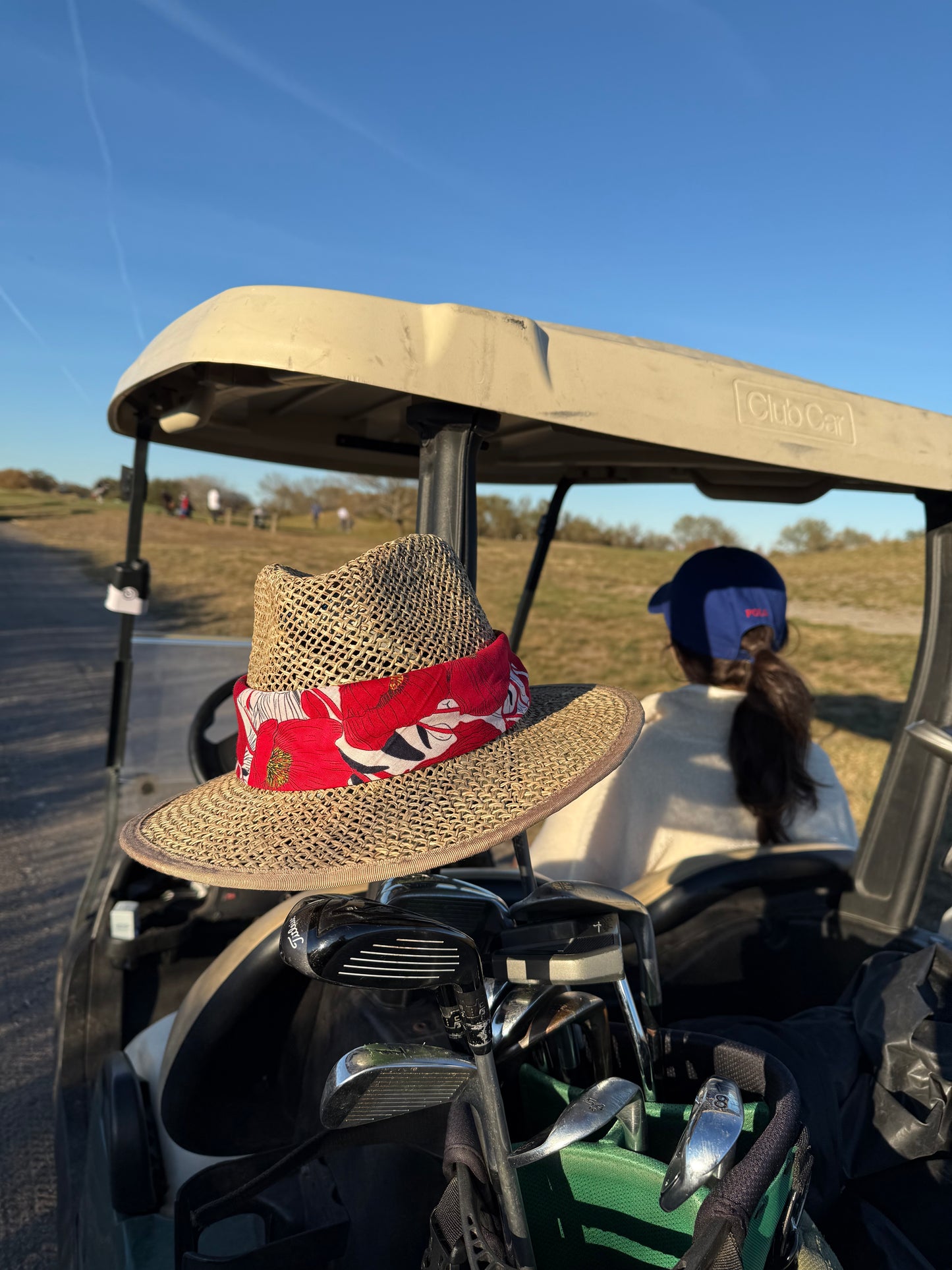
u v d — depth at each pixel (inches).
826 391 50.0
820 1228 45.8
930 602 58.6
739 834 66.9
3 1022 117.9
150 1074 60.4
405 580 37.1
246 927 71.5
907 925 58.6
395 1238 43.0
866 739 209.9
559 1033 39.4
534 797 34.0
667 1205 29.3
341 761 34.6
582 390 41.9
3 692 325.1
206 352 38.4
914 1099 46.4
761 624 67.1
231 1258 43.8
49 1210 84.9
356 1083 27.8
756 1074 36.3
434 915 35.9
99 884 79.7
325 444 80.8
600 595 507.5
